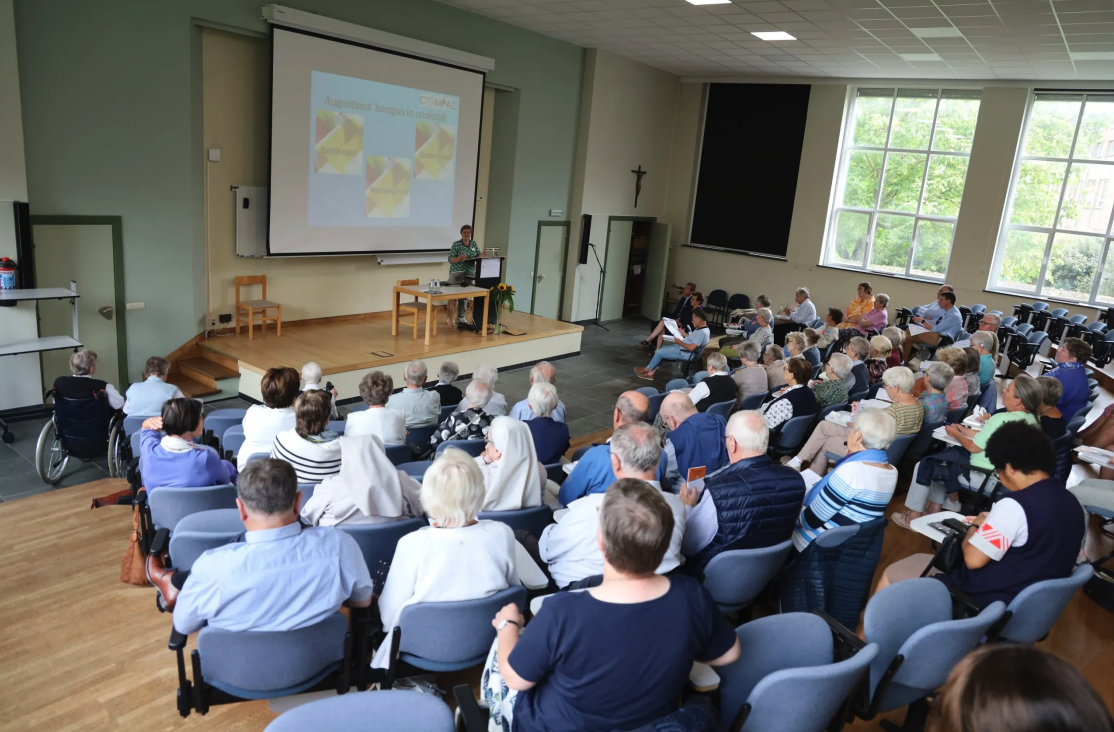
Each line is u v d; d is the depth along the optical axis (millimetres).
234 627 1991
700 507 2736
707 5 7527
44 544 3770
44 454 5305
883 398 5305
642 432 2568
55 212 6000
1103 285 10016
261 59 7496
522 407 4324
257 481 1972
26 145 5742
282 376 3652
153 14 6297
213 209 7402
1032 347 8805
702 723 1552
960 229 10656
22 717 2441
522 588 2266
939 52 8625
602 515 1613
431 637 2201
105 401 4746
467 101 9234
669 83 12461
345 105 7953
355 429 3820
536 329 9305
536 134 10383
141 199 6523
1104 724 881
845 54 9289
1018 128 10039
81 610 3121
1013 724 892
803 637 1996
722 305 12719
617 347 10617
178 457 3086
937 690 2414
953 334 9336
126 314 6645
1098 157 9797
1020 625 2404
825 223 11680
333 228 8195
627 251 12594
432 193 9172
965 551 2635
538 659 1587
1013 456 2551
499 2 8305
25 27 5578
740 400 5820
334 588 2061
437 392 4949
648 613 1571
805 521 3039
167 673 2717
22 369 5938
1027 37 7469
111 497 4293
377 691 1518
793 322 9586
